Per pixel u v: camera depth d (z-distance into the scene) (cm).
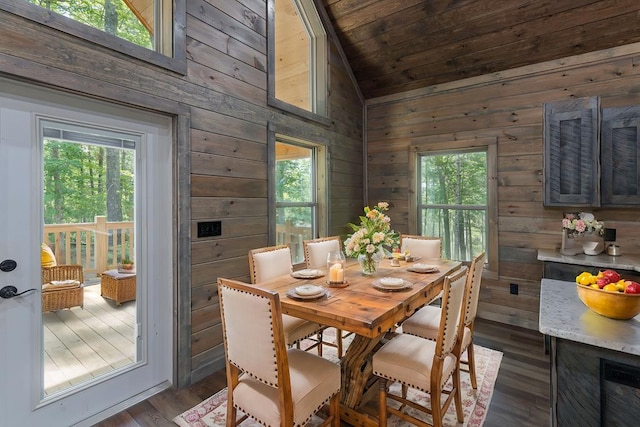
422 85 413
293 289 204
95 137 204
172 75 231
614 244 298
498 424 195
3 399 169
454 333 181
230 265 273
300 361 169
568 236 299
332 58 400
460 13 325
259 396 147
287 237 360
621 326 121
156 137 234
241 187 283
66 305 194
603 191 287
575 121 296
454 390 193
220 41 265
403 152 431
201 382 245
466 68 373
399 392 230
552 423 129
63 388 192
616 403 112
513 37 328
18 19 164
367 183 460
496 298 366
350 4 362
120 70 203
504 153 360
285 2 370
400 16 352
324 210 391
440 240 334
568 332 117
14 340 173
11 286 172
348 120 430
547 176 311
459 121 389
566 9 292
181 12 236
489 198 369
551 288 173
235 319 150
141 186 227
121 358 219
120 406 213
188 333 241
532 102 345
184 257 239
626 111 276
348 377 203
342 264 220
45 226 185
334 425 172
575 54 322
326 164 391
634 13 278
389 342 196
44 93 181
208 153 255
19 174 174
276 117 320
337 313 163
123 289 220
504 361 272
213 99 259
